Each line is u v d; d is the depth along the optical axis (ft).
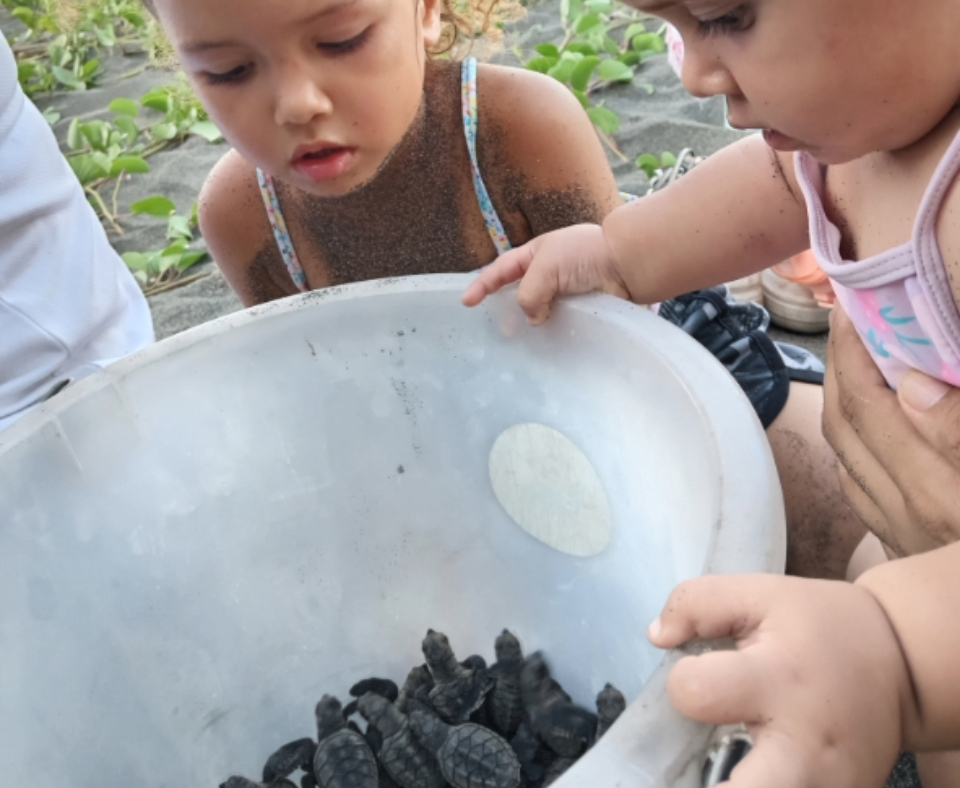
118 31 9.59
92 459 2.53
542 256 2.64
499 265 2.69
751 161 2.74
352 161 2.73
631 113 6.67
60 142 7.86
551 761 2.81
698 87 1.91
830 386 2.54
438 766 2.83
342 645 3.15
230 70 2.51
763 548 1.69
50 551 2.47
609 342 2.35
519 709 2.90
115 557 2.63
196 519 2.78
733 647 1.56
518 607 3.05
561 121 3.41
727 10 1.74
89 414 2.50
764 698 1.44
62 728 2.50
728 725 1.46
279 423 2.81
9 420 3.59
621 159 6.11
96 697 2.61
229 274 4.00
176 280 6.04
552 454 2.66
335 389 2.81
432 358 2.75
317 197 3.48
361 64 2.55
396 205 3.49
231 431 2.75
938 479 2.01
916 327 2.14
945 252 1.93
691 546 1.98
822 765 1.41
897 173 2.09
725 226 2.75
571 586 2.83
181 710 2.85
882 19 1.67
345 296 2.69
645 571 2.40
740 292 4.75
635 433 2.32
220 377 2.69
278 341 2.71
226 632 2.93
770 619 1.52
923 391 2.07
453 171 3.45
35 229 3.59
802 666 1.46
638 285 2.82
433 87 3.34
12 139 3.51
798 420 3.31
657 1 1.78
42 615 2.46
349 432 2.89
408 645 3.18
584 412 2.50
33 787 2.39
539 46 7.27
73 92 8.76
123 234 6.63
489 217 3.57
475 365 2.71
